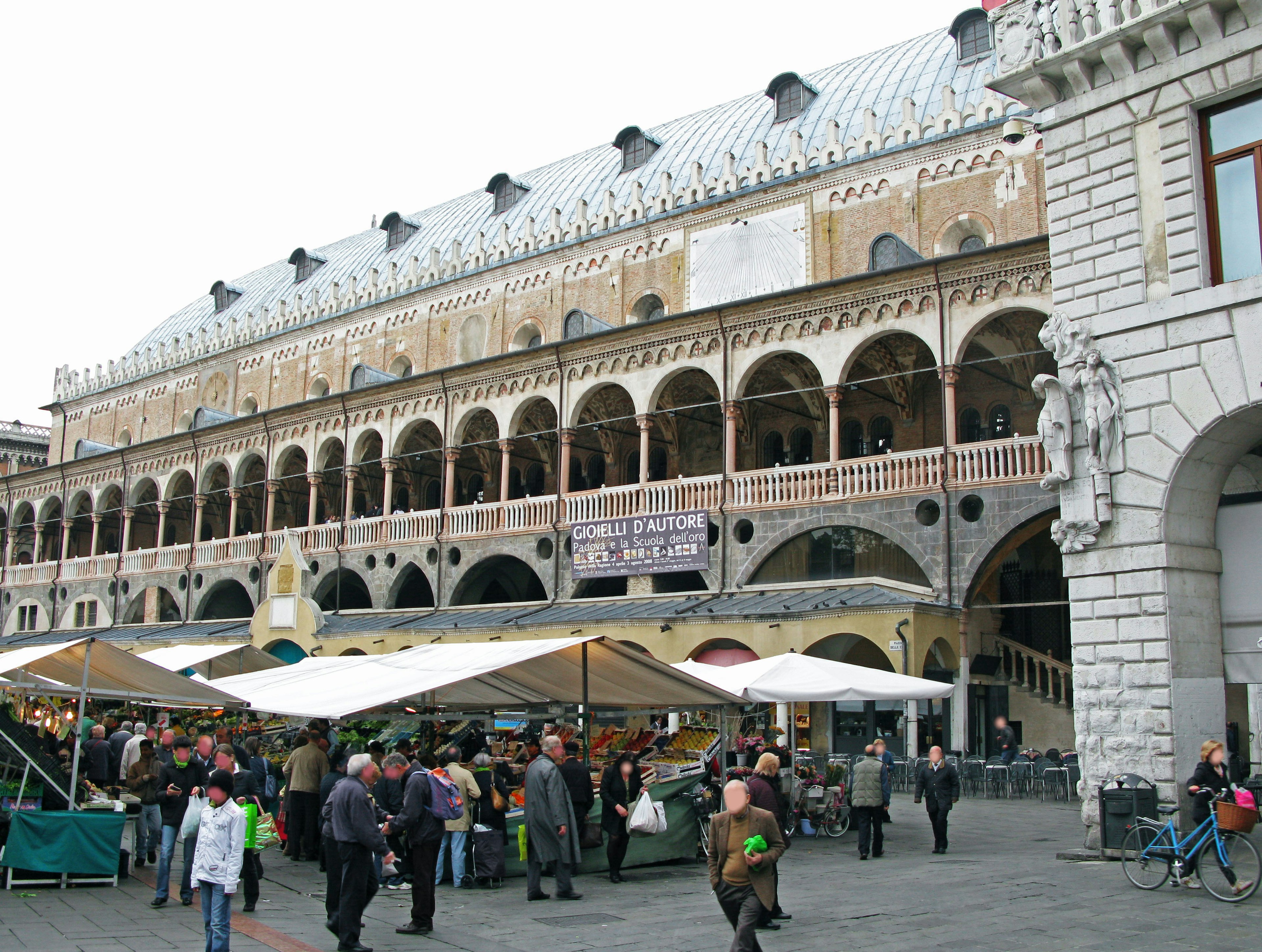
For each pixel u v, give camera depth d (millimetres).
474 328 52125
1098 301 19422
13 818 16703
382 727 28828
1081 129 20047
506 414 43000
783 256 41812
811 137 43344
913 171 39250
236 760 20859
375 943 13406
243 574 51219
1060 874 17344
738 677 23266
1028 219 36656
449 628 39688
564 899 16484
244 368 63406
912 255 35344
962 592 31328
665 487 37656
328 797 18328
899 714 32875
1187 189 18500
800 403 41406
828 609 30703
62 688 18781
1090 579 19078
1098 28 19625
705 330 37562
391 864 13523
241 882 17766
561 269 48906
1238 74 18016
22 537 72125
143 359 70812
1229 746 26922
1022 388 36500
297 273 68000
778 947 12766
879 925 13883
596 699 22406
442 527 43812
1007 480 30953
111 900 16141
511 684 21906
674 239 45219
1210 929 13258
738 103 50781
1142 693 18219
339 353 58125
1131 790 17797
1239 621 18766
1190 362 18141
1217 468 18594
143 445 57938
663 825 18781
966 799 29219
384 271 59344
